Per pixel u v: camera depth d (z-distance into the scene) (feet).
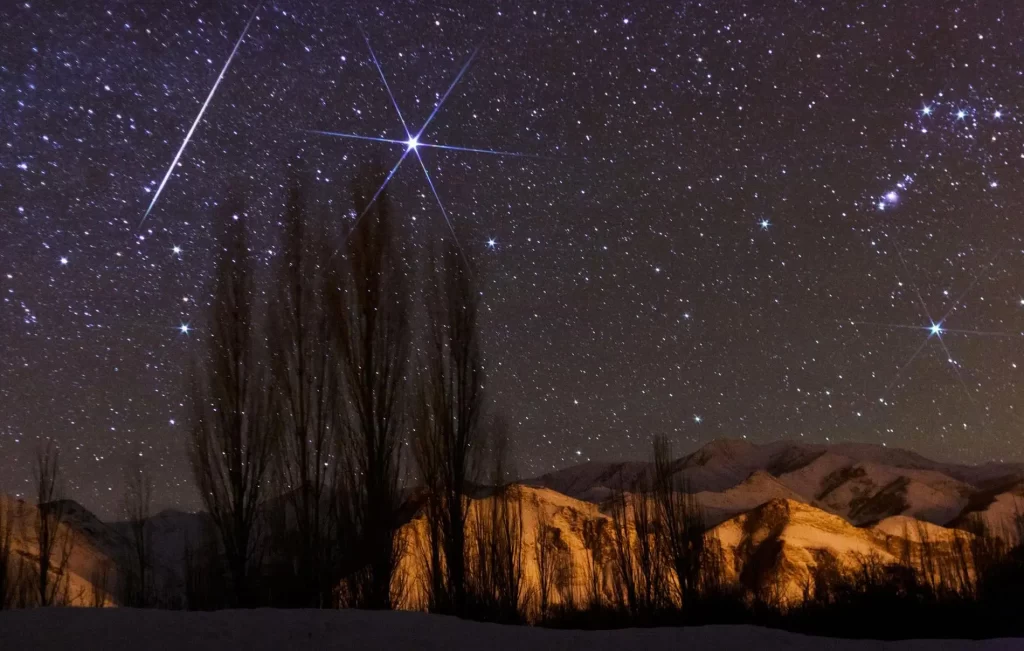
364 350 56.03
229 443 55.52
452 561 54.75
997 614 50.52
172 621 29.84
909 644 31.40
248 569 53.36
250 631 28.81
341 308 56.95
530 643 28.58
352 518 52.85
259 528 54.34
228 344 56.90
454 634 29.25
